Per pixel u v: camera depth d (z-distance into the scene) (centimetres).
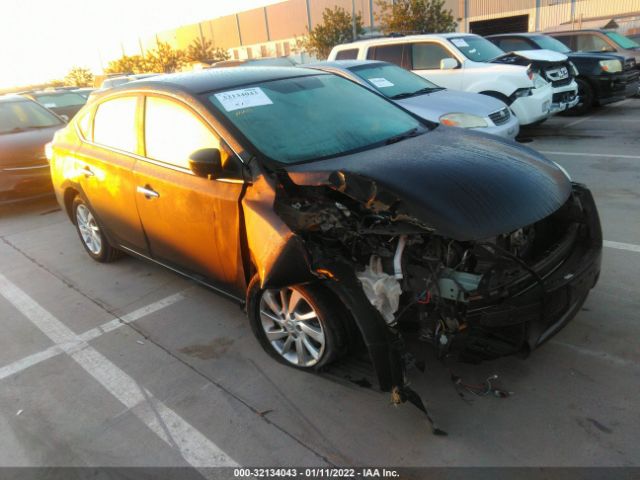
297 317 304
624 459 238
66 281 484
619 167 690
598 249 296
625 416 262
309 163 311
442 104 681
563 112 1158
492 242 271
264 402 297
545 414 268
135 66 3975
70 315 419
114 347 368
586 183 634
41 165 697
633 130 922
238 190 307
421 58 936
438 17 2097
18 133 738
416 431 265
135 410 300
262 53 4394
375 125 370
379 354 258
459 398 284
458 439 257
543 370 300
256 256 284
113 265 511
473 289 249
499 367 305
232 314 398
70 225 656
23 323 412
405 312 275
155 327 389
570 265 282
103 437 281
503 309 247
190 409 297
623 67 1091
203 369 333
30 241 608
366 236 277
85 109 473
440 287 256
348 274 261
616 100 1098
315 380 311
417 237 271
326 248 273
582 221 309
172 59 3728
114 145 418
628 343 317
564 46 1192
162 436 278
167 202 358
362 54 1008
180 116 352
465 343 255
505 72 842
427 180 275
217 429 280
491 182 279
